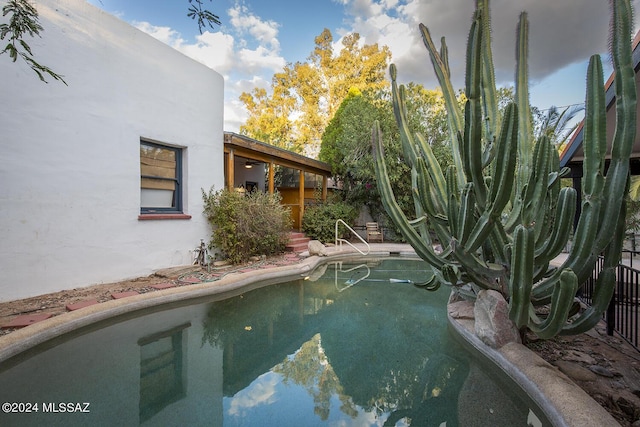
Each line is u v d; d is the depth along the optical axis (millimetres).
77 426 1794
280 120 21625
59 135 3936
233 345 3045
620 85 1873
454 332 3338
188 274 5082
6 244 3492
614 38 1873
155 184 5340
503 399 2195
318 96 20688
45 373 2385
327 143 12273
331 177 12586
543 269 2545
